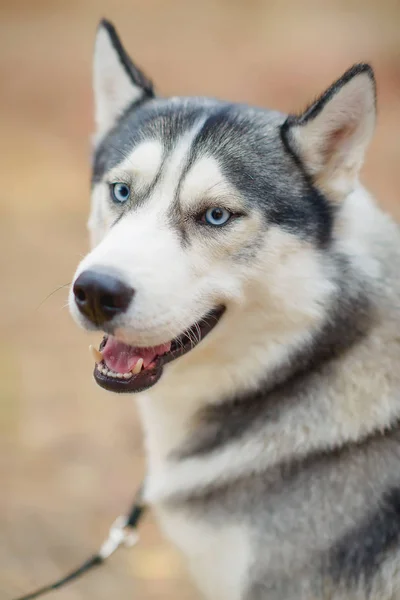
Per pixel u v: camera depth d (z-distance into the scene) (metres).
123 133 3.40
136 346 2.97
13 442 5.48
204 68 16.33
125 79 3.55
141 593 4.26
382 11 19.89
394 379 3.00
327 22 19.59
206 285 3.00
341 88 3.05
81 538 4.62
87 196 10.51
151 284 2.83
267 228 3.06
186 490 3.16
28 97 14.50
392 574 2.89
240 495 3.05
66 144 12.50
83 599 4.17
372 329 3.02
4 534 4.60
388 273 3.10
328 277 3.05
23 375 6.32
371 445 2.99
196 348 3.09
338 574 2.92
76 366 6.52
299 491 2.99
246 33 19.06
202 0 22.06
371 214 3.26
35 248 8.82
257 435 3.08
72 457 5.37
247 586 2.99
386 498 2.93
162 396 3.29
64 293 7.75
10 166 11.44
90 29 18.95
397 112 13.41
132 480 5.18
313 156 3.14
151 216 3.03
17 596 4.13
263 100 14.40
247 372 3.14
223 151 3.11
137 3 21.42
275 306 3.06
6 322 7.18
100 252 2.87
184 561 3.32
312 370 3.06
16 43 17.61
